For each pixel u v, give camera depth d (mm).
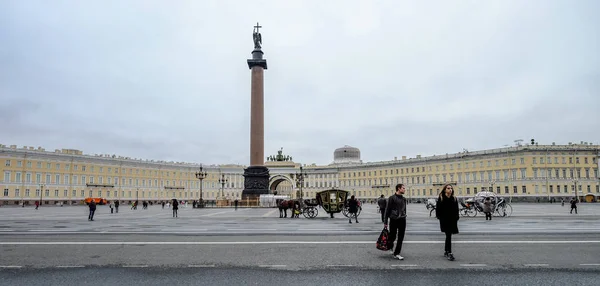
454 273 10414
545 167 94250
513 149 97625
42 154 103000
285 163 153500
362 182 142750
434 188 118125
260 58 69000
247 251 13930
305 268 11094
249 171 67188
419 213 44250
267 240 16891
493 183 101812
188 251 13969
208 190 147750
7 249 14508
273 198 65625
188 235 19016
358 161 161875
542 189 93312
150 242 16312
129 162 123812
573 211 45000
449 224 12180
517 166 96438
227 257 12781
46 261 12195
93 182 114062
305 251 13891
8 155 96688
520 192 95250
